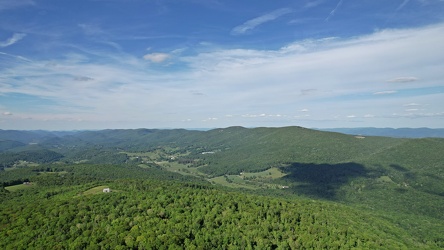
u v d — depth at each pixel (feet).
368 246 459.32
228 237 431.84
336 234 482.28
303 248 437.58
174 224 437.99
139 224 428.15
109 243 368.48
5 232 406.00
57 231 409.49
